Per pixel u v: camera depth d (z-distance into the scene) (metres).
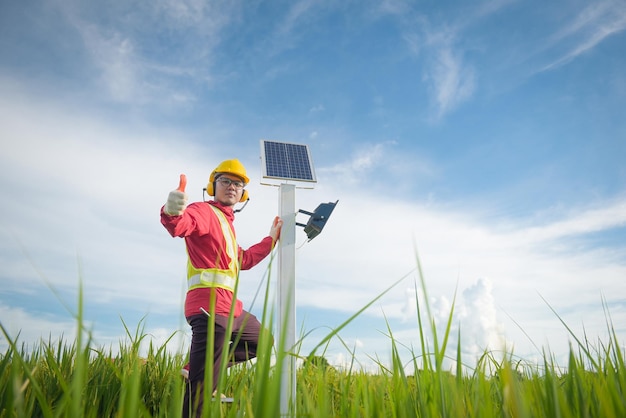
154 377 3.25
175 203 2.95
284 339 0.87
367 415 1.30
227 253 3.56
